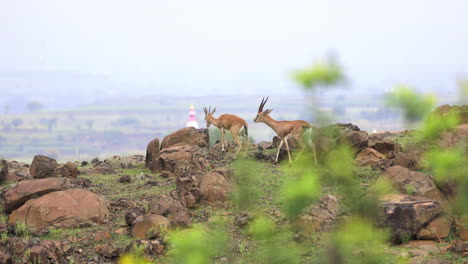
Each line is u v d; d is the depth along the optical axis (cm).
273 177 5388
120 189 5588
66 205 4319
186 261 1173
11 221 4288
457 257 3344
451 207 4031
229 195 4578
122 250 3609
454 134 1184
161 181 5881
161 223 3928
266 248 1231
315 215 3616
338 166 1091
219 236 1300
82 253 3694
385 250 3456
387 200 3919
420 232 3688
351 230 1121
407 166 5134
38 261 3434
